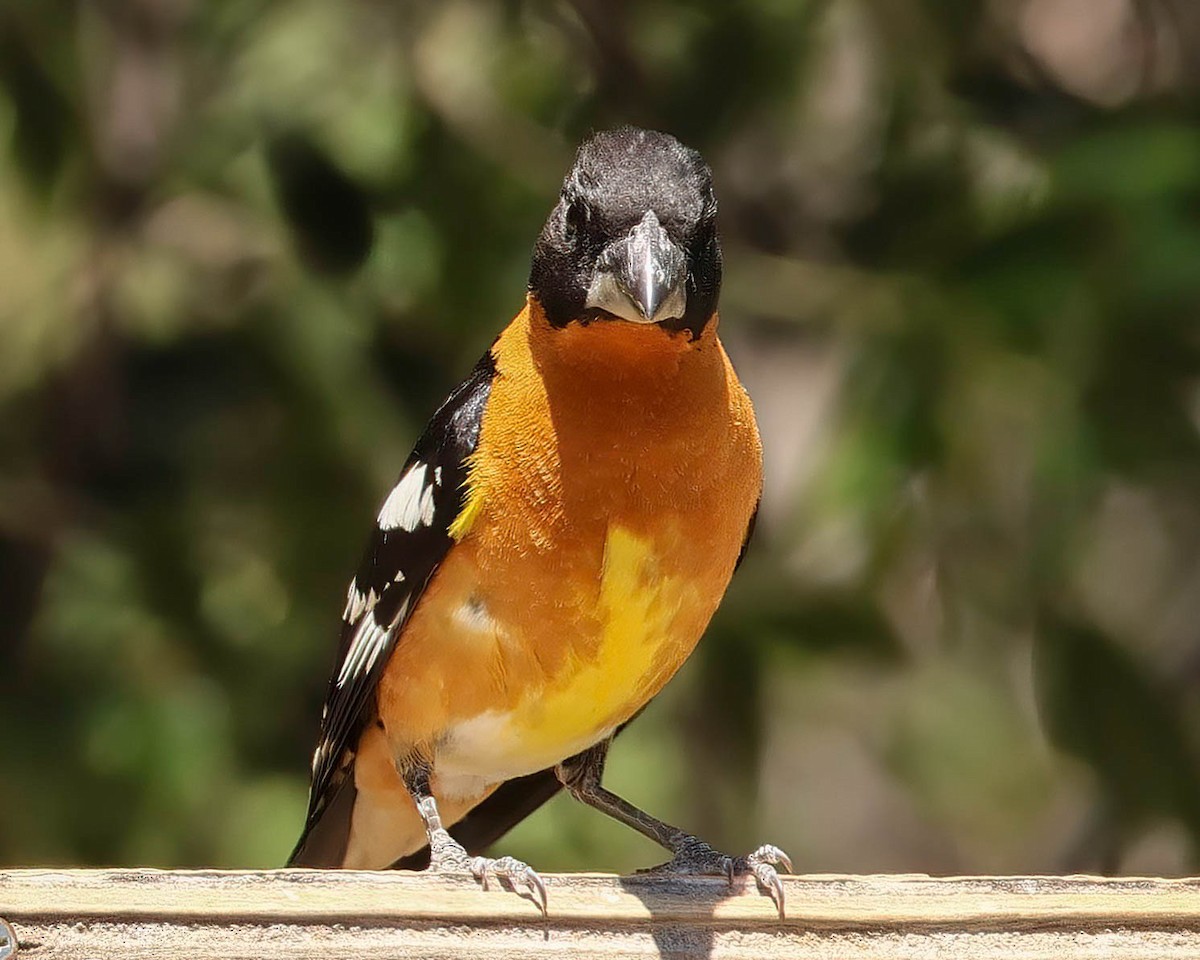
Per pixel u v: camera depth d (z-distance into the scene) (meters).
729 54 11.77
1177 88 11.62
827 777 16.58
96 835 11.37
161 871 6.22
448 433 7.23
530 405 7.02
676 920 6.34
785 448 14.66
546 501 6.94
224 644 11.80
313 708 11.87
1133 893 6.46
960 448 10.65
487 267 11.41
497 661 7.14
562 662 7.11
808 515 10.79
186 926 6.17
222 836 11.39
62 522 12.67
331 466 11.69
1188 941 6.43
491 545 7.02
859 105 12.40
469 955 6.26
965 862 15.62
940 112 11.51
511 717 7.30
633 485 6.91
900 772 14.03
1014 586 11.27
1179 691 12.72
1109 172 10.24
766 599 11.45
